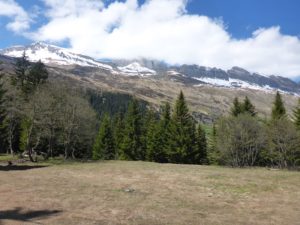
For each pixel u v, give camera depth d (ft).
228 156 206.39
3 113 187.01
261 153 207.72
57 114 212.64
